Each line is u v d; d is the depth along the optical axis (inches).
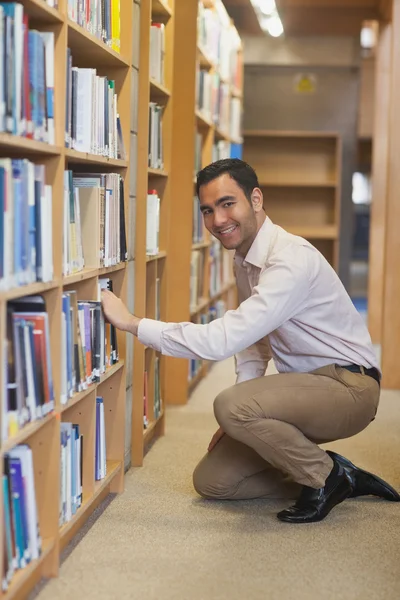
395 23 220.8
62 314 100.7
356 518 125.3
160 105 171.8
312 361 124.0
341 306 122.5
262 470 130.3
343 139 387.5
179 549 111.8
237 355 135.0
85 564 106.2
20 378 88.2
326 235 361.4
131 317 117.8
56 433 100.0
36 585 99.3
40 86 92.4
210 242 234.1
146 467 151.4
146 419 160.7
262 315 113.1
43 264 94.1
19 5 84.1
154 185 172.6
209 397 216.4
